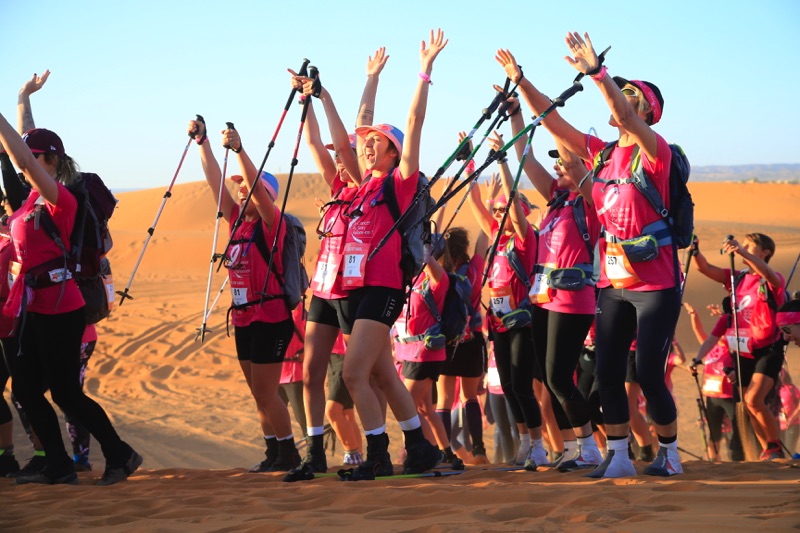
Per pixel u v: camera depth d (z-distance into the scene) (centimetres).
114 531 418
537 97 552
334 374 780
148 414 1405
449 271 815
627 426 538
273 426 690
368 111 676
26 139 592
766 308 797
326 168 680
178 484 606
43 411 621
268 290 665
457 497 457
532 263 693
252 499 489
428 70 561
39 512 489
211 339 2106
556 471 608
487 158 552
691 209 514
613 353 533
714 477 519
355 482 545
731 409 841
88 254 605
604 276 529
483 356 841
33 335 607
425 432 771
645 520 366
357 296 566
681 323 2217
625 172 512
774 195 8319
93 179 611
